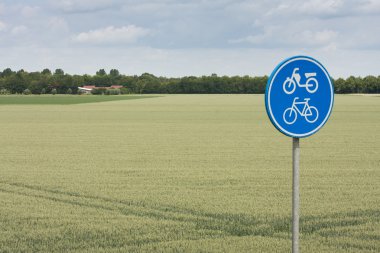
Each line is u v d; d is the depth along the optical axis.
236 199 12.98
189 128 39.44
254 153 23.75
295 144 5.97
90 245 8.88
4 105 88.56
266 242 8.91
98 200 13.01
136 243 9.02
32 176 17.22
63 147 26.95
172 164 20.22
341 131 36.25
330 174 17.52
